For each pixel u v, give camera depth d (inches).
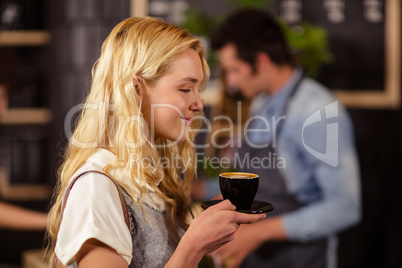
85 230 47.3
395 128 171.5
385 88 167.0
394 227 171.5
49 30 170.2
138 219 54.2
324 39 151.0
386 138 171.5
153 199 57.8
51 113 167.6
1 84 159.2
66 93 162.6
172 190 67.2
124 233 49.4
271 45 125.3
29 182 167.2
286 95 126.0
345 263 172.7
